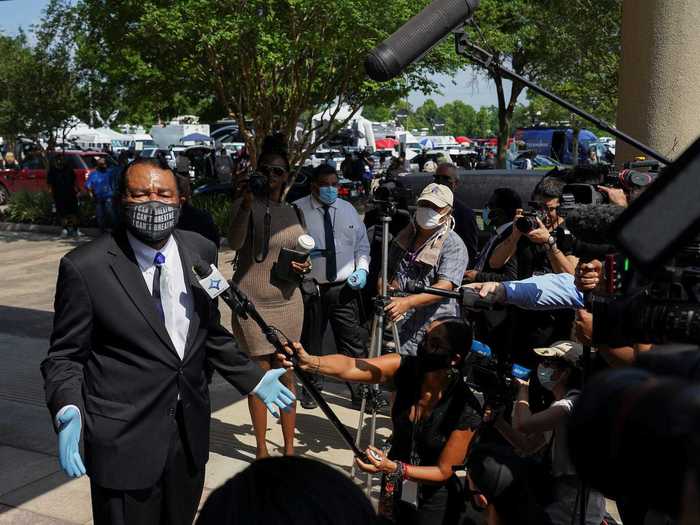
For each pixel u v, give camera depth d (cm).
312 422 550
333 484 106
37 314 913
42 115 2231
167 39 1160
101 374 280
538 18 1614
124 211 278
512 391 323
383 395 555
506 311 402
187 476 292
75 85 2216
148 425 279
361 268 553
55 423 268
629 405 89
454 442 306
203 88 1438
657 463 84
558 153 3244
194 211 511
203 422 296
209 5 1134
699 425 82
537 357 324
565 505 263
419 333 446
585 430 92
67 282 275
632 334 215
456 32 330
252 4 1146
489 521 263
